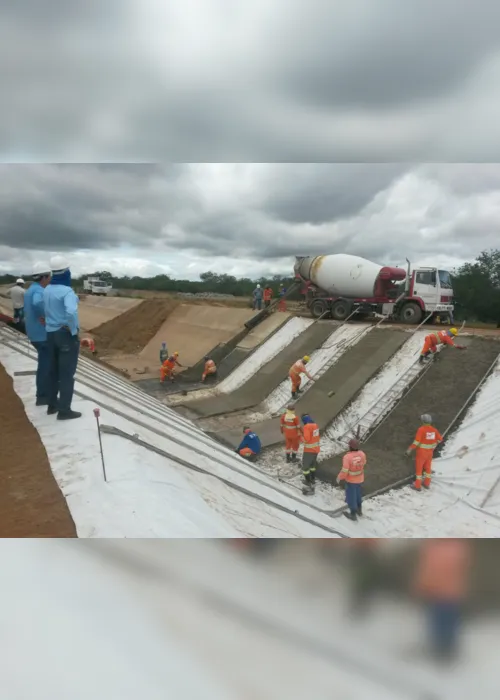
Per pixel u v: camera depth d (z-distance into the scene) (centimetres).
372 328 1571
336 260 1792
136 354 2355
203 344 2094
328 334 1669
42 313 641
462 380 1136
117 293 4216
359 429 1109
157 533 355
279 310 2139
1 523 368
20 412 646
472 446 957
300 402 1339
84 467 473
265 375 1591
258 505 570
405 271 1644
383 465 980
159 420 814
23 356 1048
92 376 982
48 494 421
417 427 1066
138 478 454
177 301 2814
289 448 1018
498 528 762
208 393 1602
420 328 1495
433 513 812
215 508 473
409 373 1244
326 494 887
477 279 2295
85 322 3109
